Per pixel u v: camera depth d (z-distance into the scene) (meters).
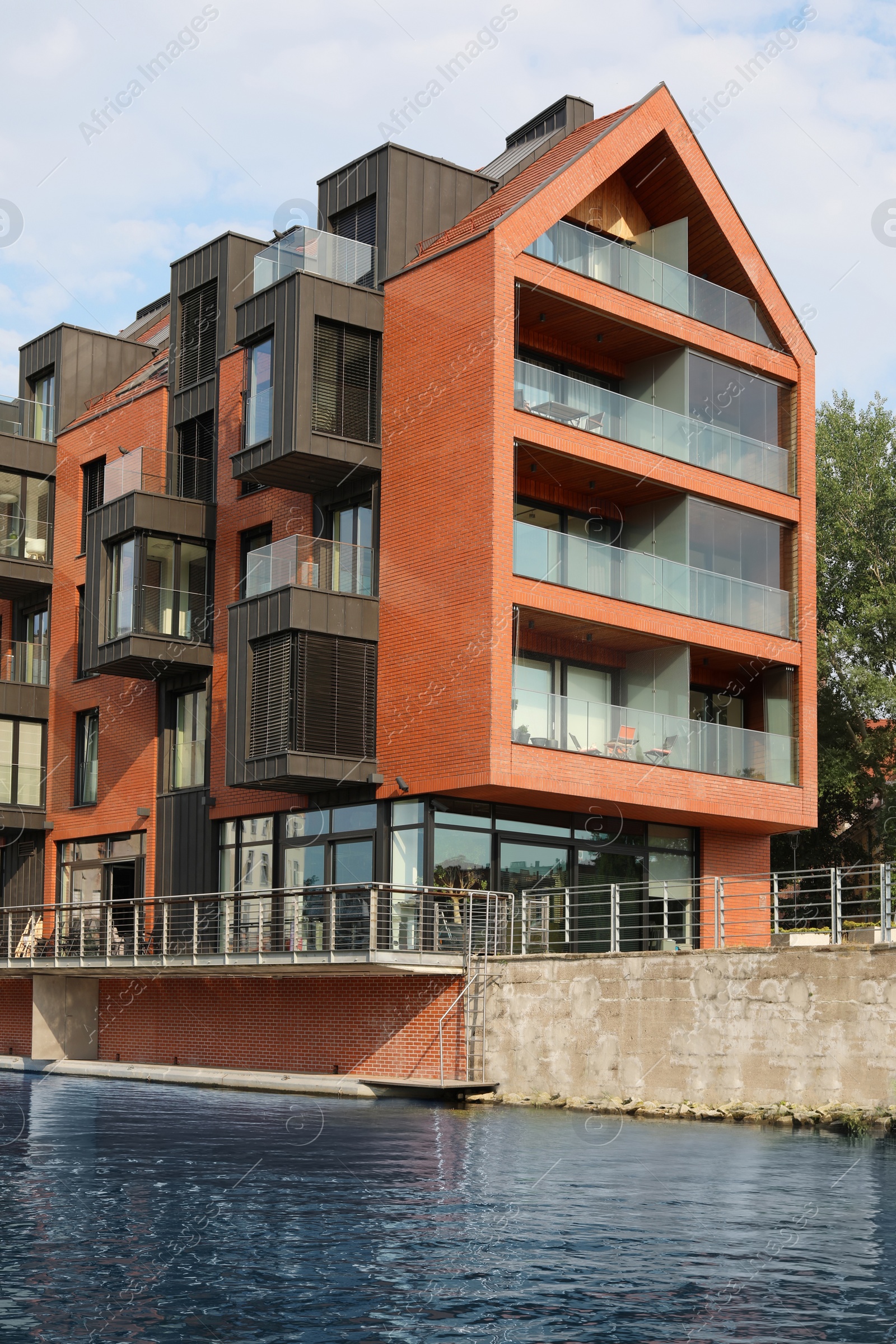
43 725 32.03
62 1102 20.72
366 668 24.19
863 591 42.69
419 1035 21.98
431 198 26.36
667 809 24.86
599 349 27.17
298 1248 10.43
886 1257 10.22
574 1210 11.85
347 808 24.55
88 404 33.84
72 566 31.97
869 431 44.03
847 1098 17.16
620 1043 19.61
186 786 28.09
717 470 26.84
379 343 25.25
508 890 24.16
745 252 28.11
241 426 26.78
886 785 40.66
